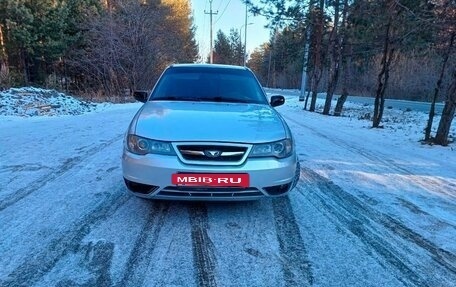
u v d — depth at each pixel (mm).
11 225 3486
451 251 3252
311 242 3326
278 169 3535
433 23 9695
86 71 27484
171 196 3457
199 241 3271
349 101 31562
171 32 31688
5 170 5391
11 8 24438
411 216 4047
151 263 2891
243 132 3576
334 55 19938
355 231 3590
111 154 6523
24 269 2756
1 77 19844
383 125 14391
